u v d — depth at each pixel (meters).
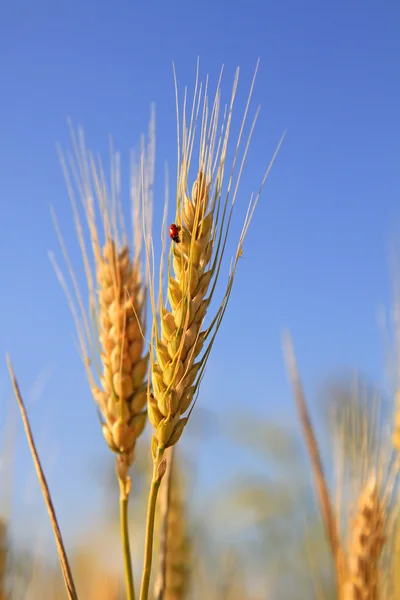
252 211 0.36
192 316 0.35
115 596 0.59
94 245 0.40
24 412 0.38
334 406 0.48
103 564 0.63
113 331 0.39
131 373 0.38
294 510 0.91
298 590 0.83
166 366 0.35
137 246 0.40
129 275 0.40
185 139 0.36
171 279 0.36
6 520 0.49
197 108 0.36
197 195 0.36
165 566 0.42
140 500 0.64
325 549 0.86
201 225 0.36
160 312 0.36
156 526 0.60
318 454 0.50
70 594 0.36
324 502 0.49
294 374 0.51
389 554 0.46
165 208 0.35
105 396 0.38
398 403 0.50
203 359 0.35
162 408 0.35
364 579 0.46
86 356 0.39
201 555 0.66
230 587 0.65
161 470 0.35
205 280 0.35
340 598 0.46
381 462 0.47
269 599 0.78
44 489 0.37
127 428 0.38
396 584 0.46
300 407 0.51
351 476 0.47
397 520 0.47
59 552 0.37
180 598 0.55
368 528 0.46
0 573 0.48
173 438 0.35
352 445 0.47
